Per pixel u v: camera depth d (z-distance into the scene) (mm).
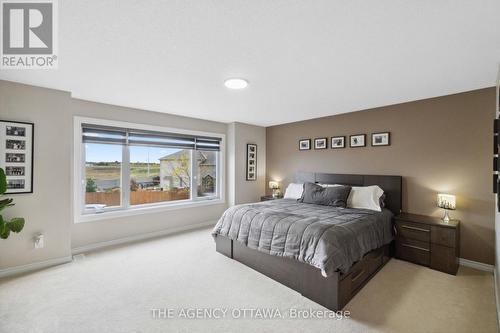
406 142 3484
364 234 2504
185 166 4652
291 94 3123
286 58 2088
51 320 1868
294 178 5035
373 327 1836
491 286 2441
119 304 2092
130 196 3918
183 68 2307
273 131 5492
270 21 1557
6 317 1898
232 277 2607
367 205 3373
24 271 2691
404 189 3496
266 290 2355
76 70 2352
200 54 2021
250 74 2449
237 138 5078
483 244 2840
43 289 2324
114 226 3656
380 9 1429
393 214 3361
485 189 2832
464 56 2031
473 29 1629
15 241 2658
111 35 1727
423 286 2445
